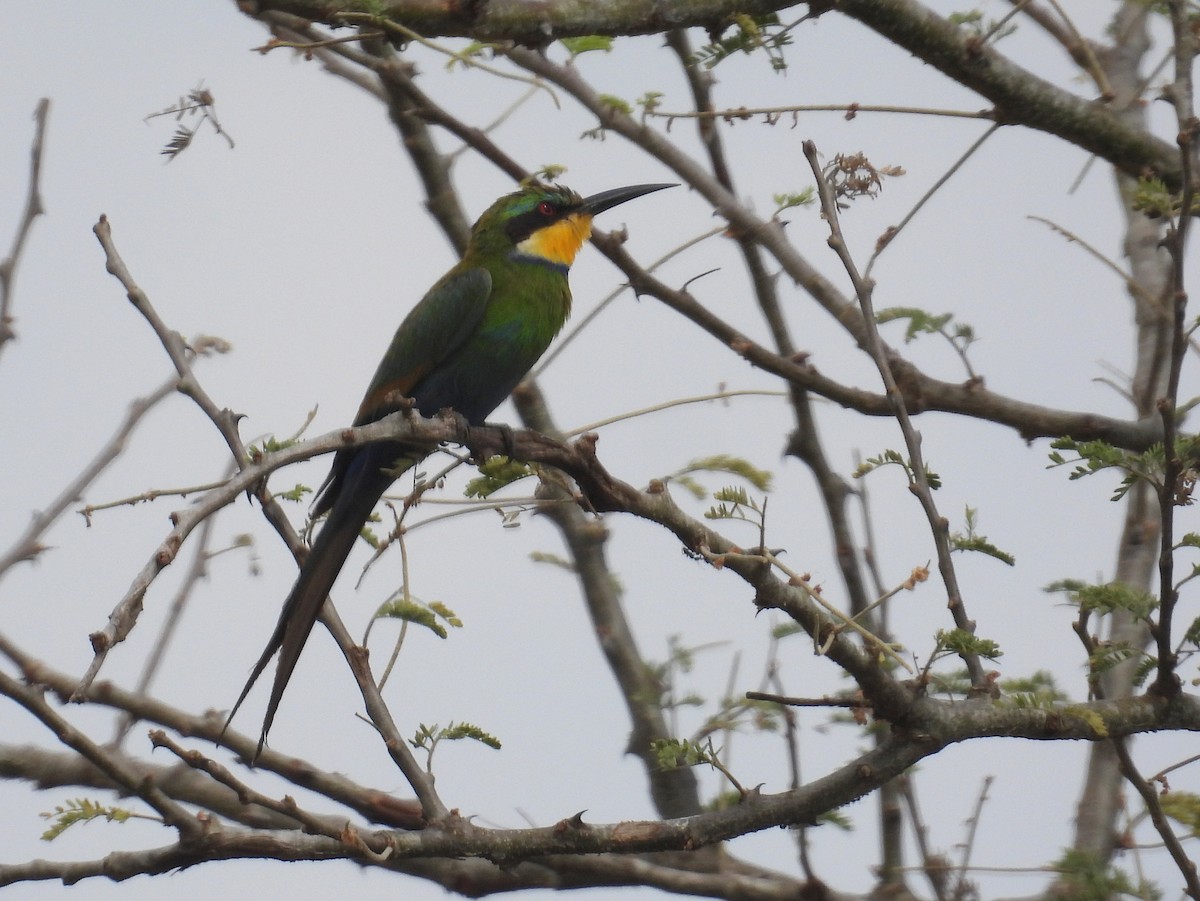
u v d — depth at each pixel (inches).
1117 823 428.5
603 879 455.2
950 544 337.7
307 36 474.6
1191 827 355.6
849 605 486.0
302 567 368.5
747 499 328.5
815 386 472.7
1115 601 334.0
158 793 291.7
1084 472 320.2
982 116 434.0
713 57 397.7
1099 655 341.1
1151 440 467.8
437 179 544.1
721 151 497.4
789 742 409.4
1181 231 300.7
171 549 250.4
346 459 450.3
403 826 440.5
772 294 503.8
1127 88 563.8
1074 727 342.0
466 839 323.6
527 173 481.4
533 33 374.3
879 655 334.3
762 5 393.7
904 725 338.6
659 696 502.3
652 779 492.7
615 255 483.5
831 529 495.5
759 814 337.4
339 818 441.1
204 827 295.7
